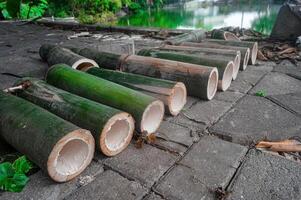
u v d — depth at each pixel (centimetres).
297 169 227
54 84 331
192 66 344
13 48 651
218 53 424
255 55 502
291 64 498
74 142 229
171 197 202
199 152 252
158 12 2439
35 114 230
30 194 204
